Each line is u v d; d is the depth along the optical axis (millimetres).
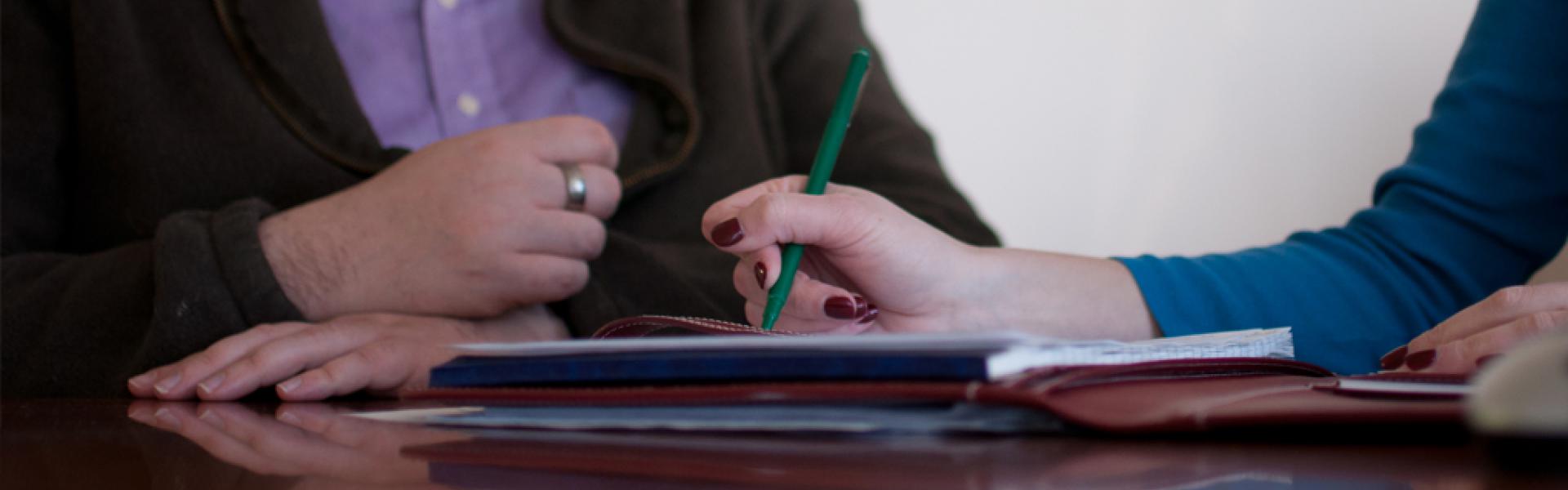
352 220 908
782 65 1396
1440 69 1442
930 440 352
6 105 1062
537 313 987
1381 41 1502
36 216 1077
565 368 402
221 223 882
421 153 944
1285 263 840
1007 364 352
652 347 384
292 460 358
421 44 1191
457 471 316
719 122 1238
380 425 483
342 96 1108
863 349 352
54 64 1097
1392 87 1492
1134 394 364
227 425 502
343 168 1074
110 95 1053
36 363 871
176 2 1089
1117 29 1805
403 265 897
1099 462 297
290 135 1077
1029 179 1922
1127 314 771
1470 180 873
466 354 459
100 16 1062
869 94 1378
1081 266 772
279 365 771
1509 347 527
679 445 345
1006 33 1937
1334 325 811
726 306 1090
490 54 1212
